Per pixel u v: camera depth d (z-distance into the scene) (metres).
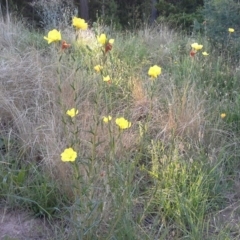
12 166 3.09
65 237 2.54
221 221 2.85
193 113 3.68
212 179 3.09
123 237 2.45
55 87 3.77
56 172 2.95
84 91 3.87
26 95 3.81
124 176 2.68
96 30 6.26
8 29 5.70
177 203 2.79
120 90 4.16
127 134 3.34
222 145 3.51
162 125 3.65
